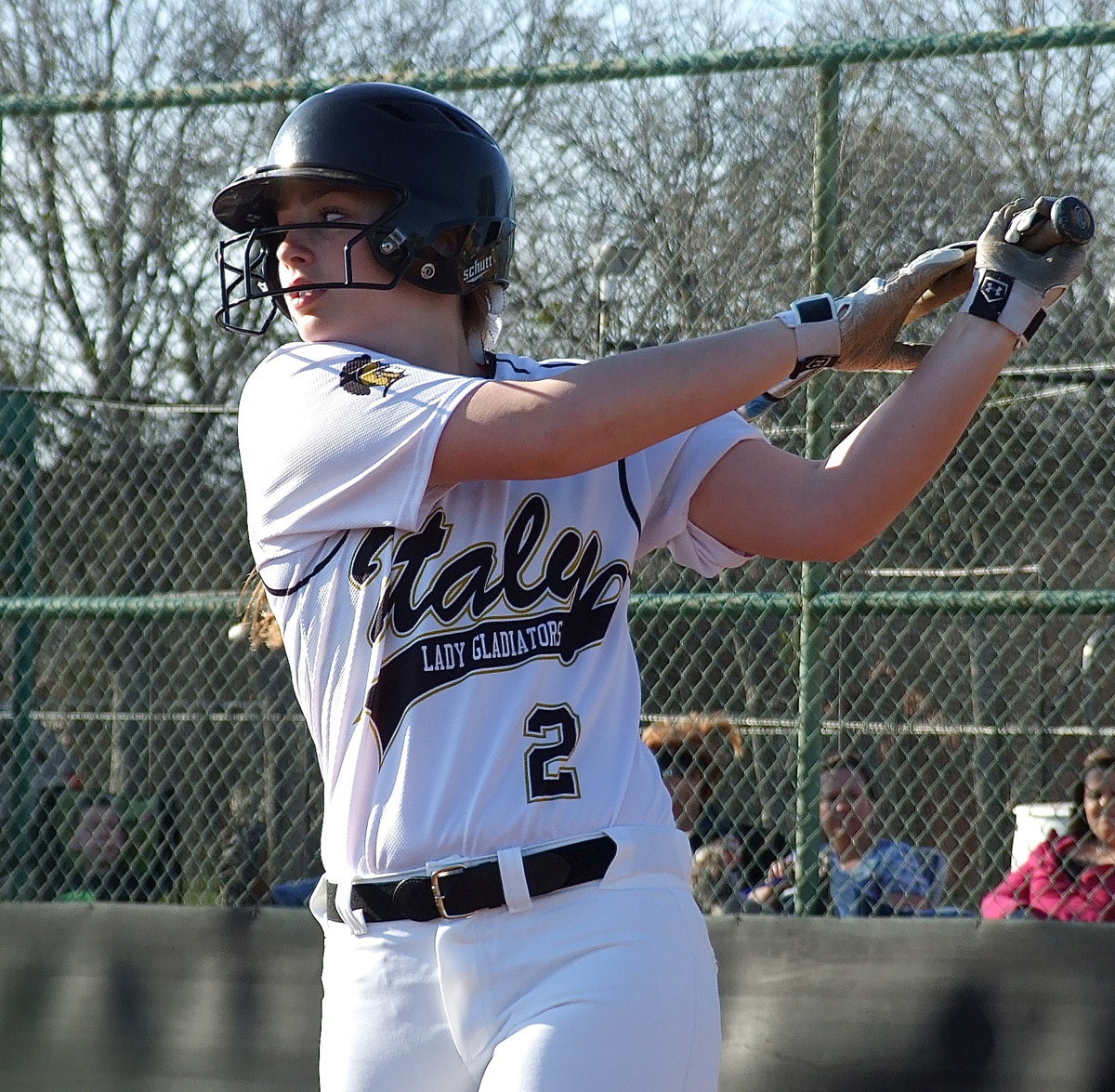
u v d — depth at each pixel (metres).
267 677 16.62
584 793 5.13
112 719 16.73
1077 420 15.53
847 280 15.30
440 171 5.60
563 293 15.59
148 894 16.42
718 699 15.41
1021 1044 13.15
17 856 16.64
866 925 13.58
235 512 17.59
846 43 15.05
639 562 15.80
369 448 5.17
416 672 5.19
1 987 14.97
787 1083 13.50
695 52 15.33
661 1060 4.91
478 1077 5.06
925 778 15.74
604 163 15.60
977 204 15.35
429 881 5.04
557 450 5.01
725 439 5.71
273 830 16.39
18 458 17.38
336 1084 5.23
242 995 14.54
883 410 5.53
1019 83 15.37
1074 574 15.58
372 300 5.67
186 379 18.34
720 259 15.38
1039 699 15.52
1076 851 14.33
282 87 16.33
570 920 4.98
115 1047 14.70
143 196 18.61
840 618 15.00
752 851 14.90
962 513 15.20
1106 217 15.31
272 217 5.95
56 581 17.27
